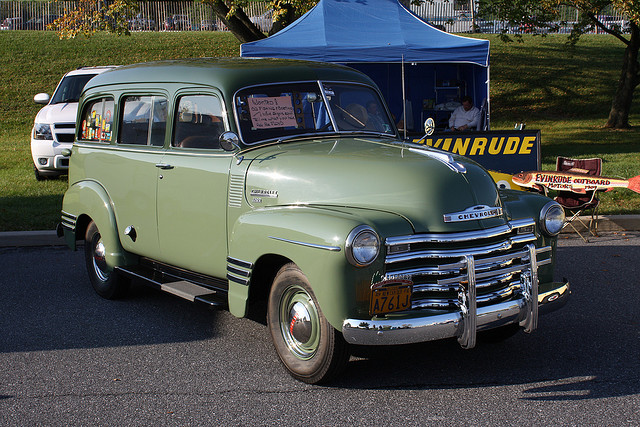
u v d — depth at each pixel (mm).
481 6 20766
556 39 33094
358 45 11758
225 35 31297
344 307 3816
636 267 6965
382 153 4461
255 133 4836
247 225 4355
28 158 15258
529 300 4188
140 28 36562
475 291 3930
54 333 5293
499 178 8992
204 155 4945
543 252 4535
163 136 5348
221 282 4977
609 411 3801
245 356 4773
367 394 4094
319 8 12781
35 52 26734
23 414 3902
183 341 5098
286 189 4406
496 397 4023
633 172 11938
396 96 15672
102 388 4254
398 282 3830
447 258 3947
